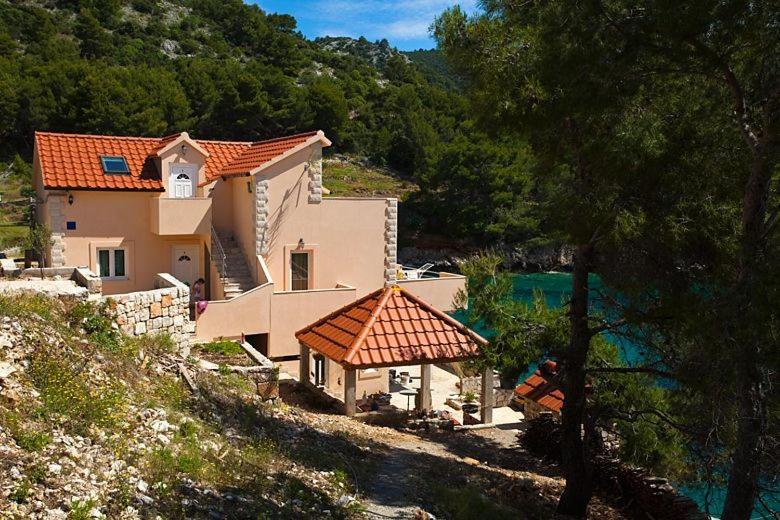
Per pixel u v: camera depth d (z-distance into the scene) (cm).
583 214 1104
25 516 679
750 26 927
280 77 9700
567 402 1384
